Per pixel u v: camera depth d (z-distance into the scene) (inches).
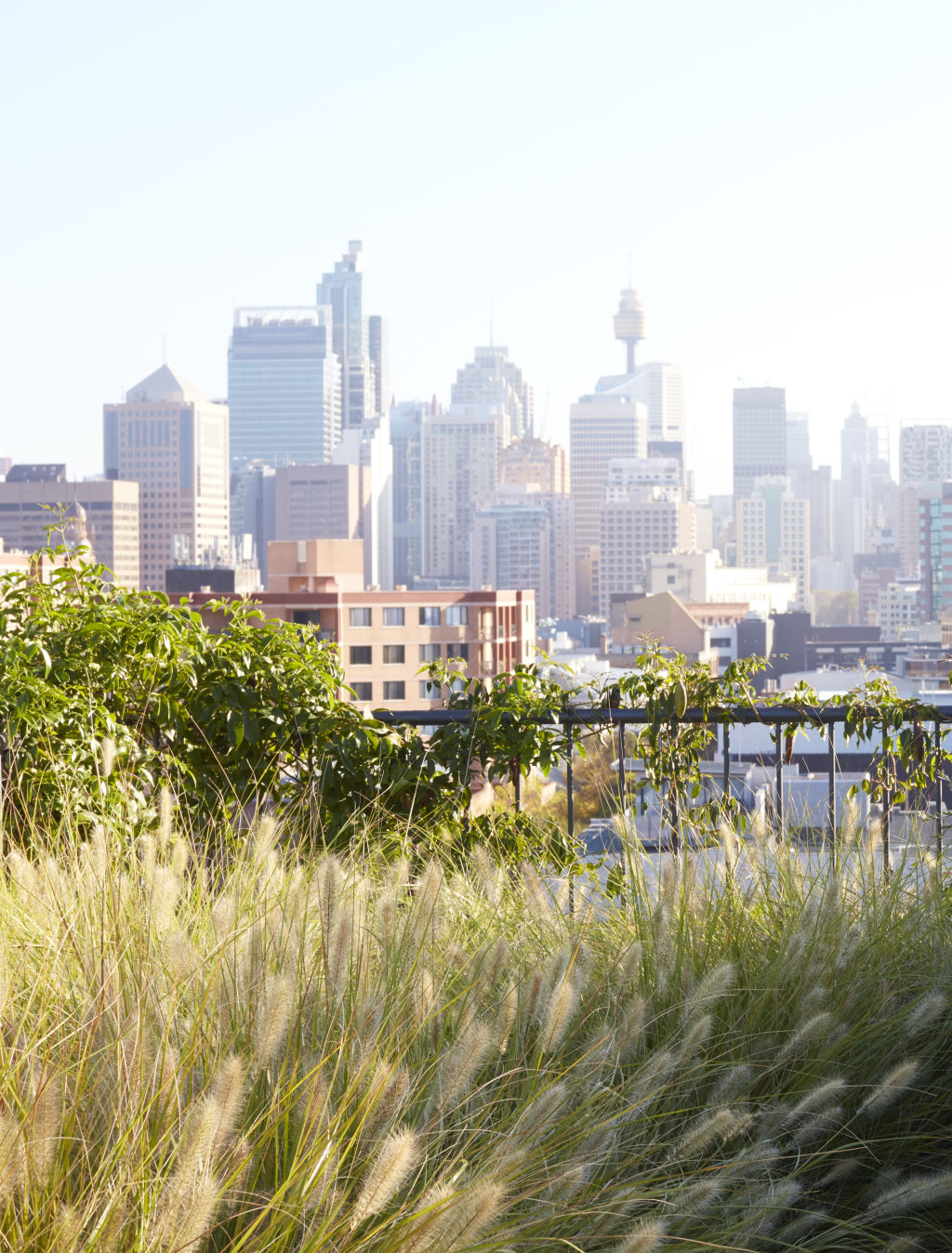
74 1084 76.6
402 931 103.2
